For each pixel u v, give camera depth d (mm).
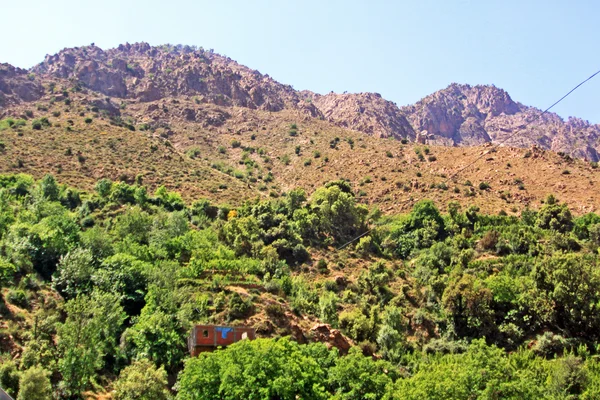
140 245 89688
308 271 96188
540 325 76125
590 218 110562
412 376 58750
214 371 50688
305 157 174875
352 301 84875
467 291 78125
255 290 75188
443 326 79250
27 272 71938
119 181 134625
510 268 89812
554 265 78125
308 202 123375
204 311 67438
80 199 113812
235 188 145375
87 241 81625
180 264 84312
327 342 66438
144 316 63688
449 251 99062
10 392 50344
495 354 59000
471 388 54156
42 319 61156
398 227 113188
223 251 89188
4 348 56906
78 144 150750
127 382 52156
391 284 91500
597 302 74438
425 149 167875
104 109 197000
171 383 57000
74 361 54375
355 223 114500
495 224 112750
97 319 58094
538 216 113625
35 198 103375
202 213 118312
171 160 156000
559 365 63031
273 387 48844
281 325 67125
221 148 187500
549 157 146375
